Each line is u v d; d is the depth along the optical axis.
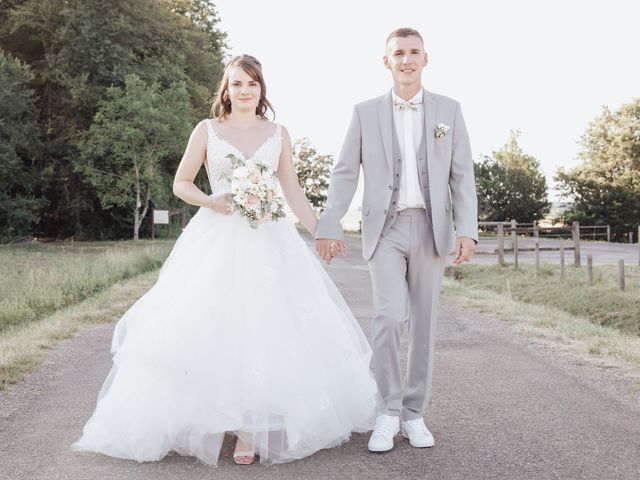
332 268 17.11
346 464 3.24
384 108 3.73
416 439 3.50
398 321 3.58
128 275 13.59
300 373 3.38
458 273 18.50
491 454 3.35
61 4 29.11
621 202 52.09
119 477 3.05
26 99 27.30
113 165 29.53
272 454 3.29
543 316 8.43
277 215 3.68
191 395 3.26
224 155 3.84
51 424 3.88
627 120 53.53
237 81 3.87
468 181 3.70
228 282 3.50
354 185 3.85
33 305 9.16
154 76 29.67
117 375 3.44
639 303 12.69
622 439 3.54
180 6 39.00
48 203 30.31
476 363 5.54
